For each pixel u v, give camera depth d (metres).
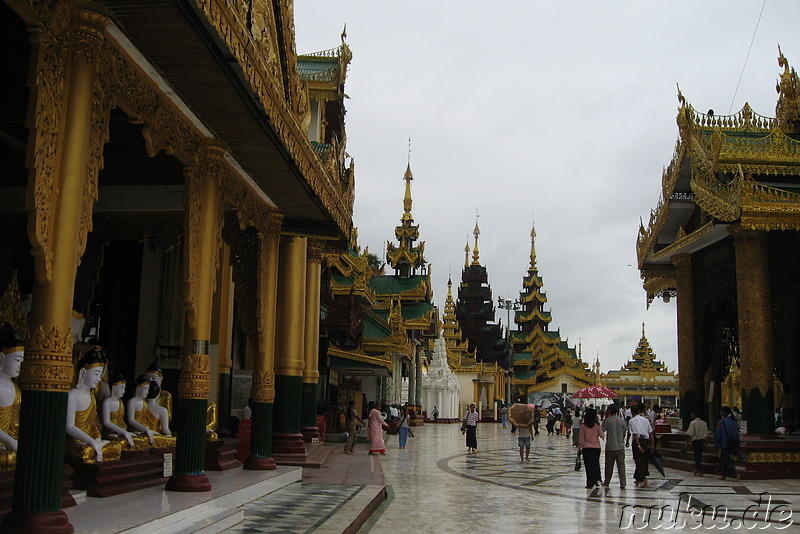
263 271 13.84
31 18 6.30
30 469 6.27
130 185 14.45
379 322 43.06
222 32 7.54
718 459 19.25
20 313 10.86
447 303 82.12
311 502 11.29
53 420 6.41
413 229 63.47
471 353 89.44
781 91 22.28
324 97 22.22
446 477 17.80
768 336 19.44
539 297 111.56
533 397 94.88
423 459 23.42
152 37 7.56
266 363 13.90
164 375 16.08
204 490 9.85
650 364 126.25
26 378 6.40
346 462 19.61
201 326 10.20
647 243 25.20
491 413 72.69
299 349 17.23
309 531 8.68
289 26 10.91
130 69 7.97
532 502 13.41
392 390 52.00
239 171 11.89
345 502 11.36
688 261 24.45
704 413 24.06
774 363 20.61
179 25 7.30
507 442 35.25
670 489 15.77
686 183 23.53
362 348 38.62
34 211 6.30
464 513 11.84
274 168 11.84
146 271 16.48
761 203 18.84
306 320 21.36
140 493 9.52
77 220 6.75
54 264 6.55
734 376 33.06
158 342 16.22
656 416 31.14
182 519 8.24
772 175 20.59
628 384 121.50
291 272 16.92
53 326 6.47
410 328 55.72
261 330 13.75
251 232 14.41
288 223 15.49
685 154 21.95
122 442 10.16
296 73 11.56
